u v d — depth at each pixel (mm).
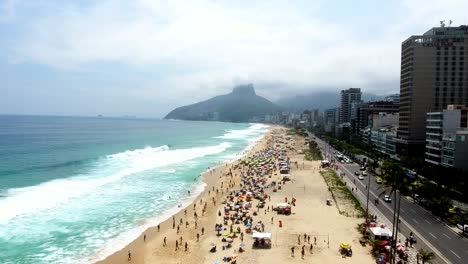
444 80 171125
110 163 144500
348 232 70062
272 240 65875
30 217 72625
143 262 56156
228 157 181250
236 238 66812
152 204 87750
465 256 57969
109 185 104812
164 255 58938
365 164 155375
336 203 90500
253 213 81688
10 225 67688
